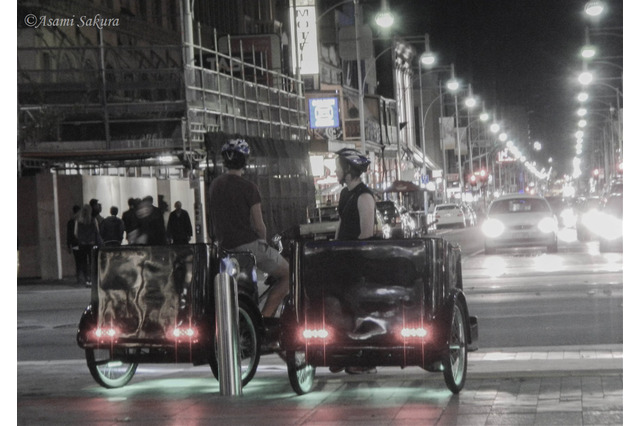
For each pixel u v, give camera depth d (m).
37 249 36.59
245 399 10.06
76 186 37.38
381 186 75.19
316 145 54.28
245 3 69.56
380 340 9.81
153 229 29.39
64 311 24.08
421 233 50.53
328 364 9.98
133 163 38.09
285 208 45.47
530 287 23.06
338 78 87.06
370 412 8.99
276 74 50.25
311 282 10.00
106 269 10.84
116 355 10.89
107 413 9.44
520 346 14.02
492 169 158.25
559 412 8.52
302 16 69.62
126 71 35.56
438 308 9.76
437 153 147.88
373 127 87.94
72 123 34.78
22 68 37.50
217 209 11.45
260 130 45.34
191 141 35.09
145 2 51.38
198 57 48.66
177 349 10.62
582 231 48.16
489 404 9.15
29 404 10.13
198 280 10.66
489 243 38.91
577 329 15.66
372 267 9.85
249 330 11.09
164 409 9.57
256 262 11.41
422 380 11.00
